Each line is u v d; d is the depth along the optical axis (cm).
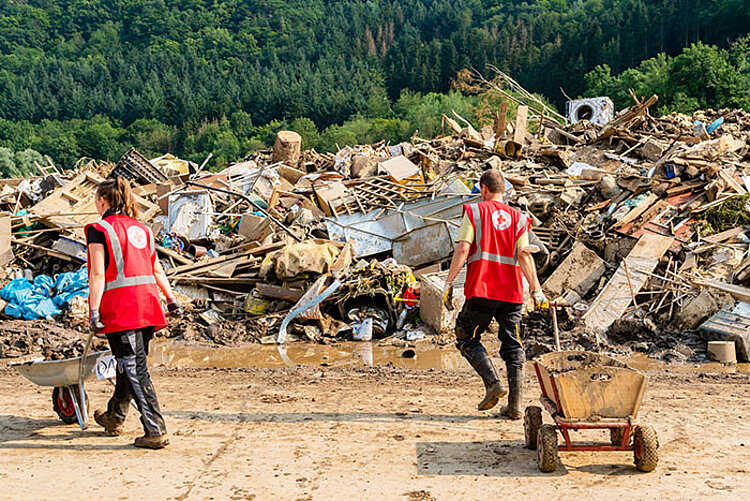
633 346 950
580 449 437
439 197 1274
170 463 457
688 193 1256
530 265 526
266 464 455
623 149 1653
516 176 1399
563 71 10975
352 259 1145
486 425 546
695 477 425
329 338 1028
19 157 8206
